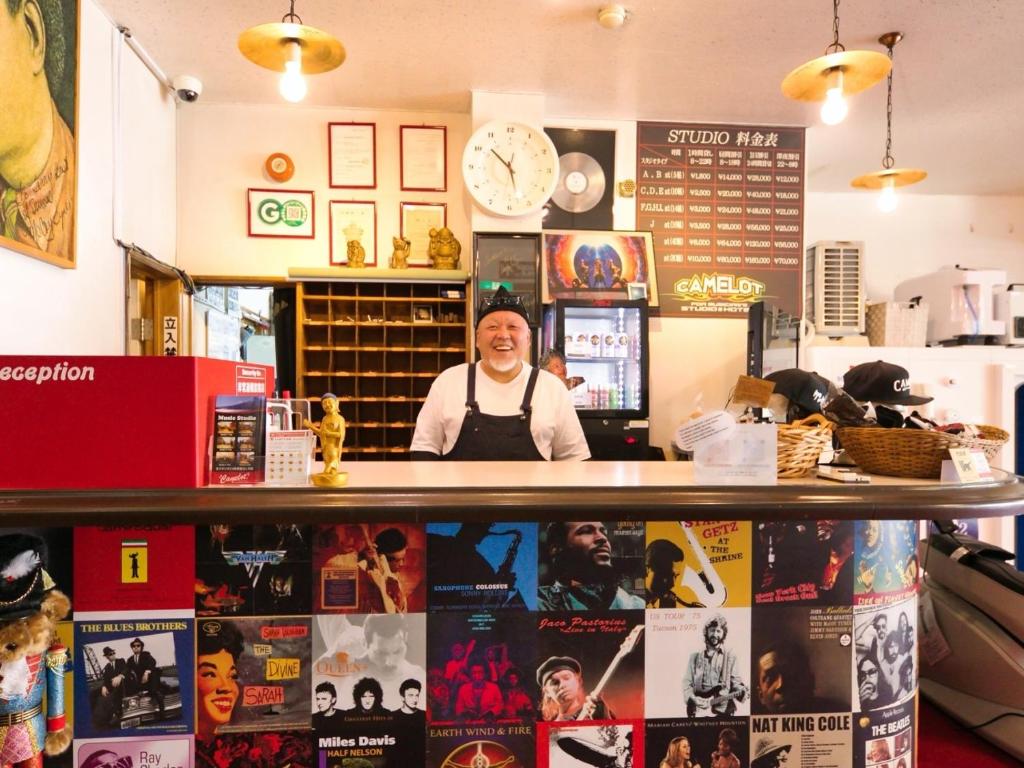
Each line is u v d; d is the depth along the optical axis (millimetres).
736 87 3357
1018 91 3342
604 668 1310
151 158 3168
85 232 2529
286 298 3715
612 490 1182
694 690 1327
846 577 1357
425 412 2324
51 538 1194
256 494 1130
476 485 1200
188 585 1234
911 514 1197
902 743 1416
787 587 1345
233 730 1245
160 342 3375
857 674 1363
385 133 3658
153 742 1230
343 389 3586
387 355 3625
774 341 3486
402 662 1278
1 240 1917
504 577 1292
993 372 3547
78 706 1208
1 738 1056
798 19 2703
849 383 1878
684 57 3043
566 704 1303
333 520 1122
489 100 3438
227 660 1244
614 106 3590
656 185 3783
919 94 3375
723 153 3814
